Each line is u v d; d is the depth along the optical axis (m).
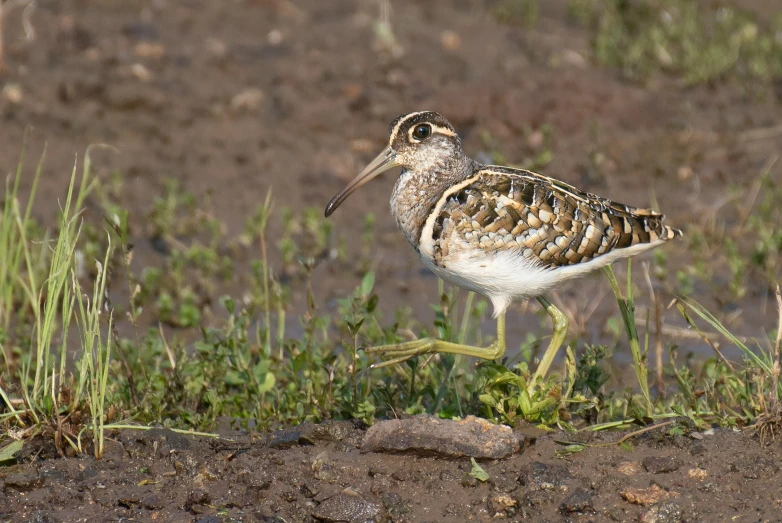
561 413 9.34
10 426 9.27
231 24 21.06
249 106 18.30
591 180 16.50
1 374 10.30
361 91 18.73
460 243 9.44
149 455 8.98
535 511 8.13
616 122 18.14
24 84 18.08
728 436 8.84
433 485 8.43
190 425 9.84
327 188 16.58
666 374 10.62
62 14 20.56
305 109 18.28
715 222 15.59
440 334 10.43
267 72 19.38
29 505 8.31
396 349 9.53
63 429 9.05
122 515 8.18
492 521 8.10
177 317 13.07
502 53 20.45
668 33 20.92
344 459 8.73
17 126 17.12
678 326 13.01
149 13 21.06
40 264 13.02
